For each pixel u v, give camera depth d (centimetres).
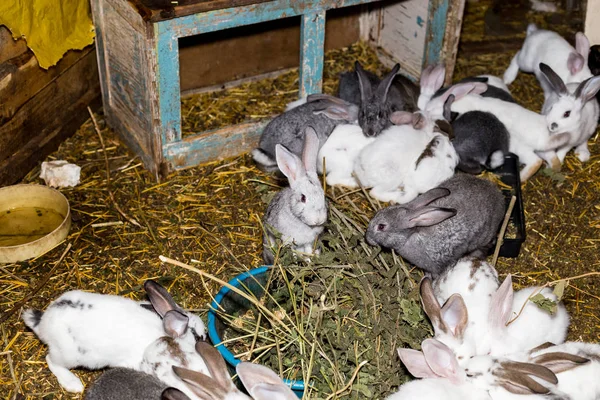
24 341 209
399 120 250
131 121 261
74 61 270
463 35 341
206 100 293
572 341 209
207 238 237
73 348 193
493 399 179
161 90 241
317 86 269
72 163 262
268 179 256
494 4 357
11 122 249
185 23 233
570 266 233
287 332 199
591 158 273
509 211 235
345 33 327
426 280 186
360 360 193
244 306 212
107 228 239
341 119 258
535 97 303
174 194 250
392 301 204
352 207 241
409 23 303
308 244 217
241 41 300
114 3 243
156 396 178
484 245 230
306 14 251
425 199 218
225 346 197
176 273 225
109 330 192
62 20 255
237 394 172
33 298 219
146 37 230
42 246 229
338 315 199
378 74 319
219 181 255
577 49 287
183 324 188
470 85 265
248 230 240
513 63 307
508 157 263
